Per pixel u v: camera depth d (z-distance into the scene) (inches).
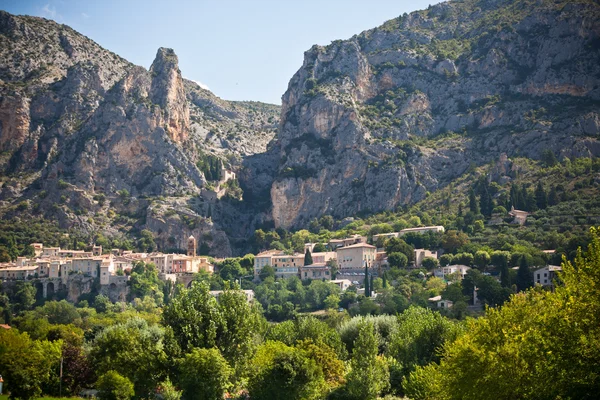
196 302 5782.5
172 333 5472.4
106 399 5044.3
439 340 5890.8
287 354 5393.7
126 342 5753.0
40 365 5408.5
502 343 4001.0
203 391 5064.0
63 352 5782.5
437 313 6215.6
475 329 4303.6
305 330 6801.2
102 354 5797.2
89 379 5703.7
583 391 3516.2
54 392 5546.3
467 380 3986.2
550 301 4074.8
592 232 4030.5
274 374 5246.1
